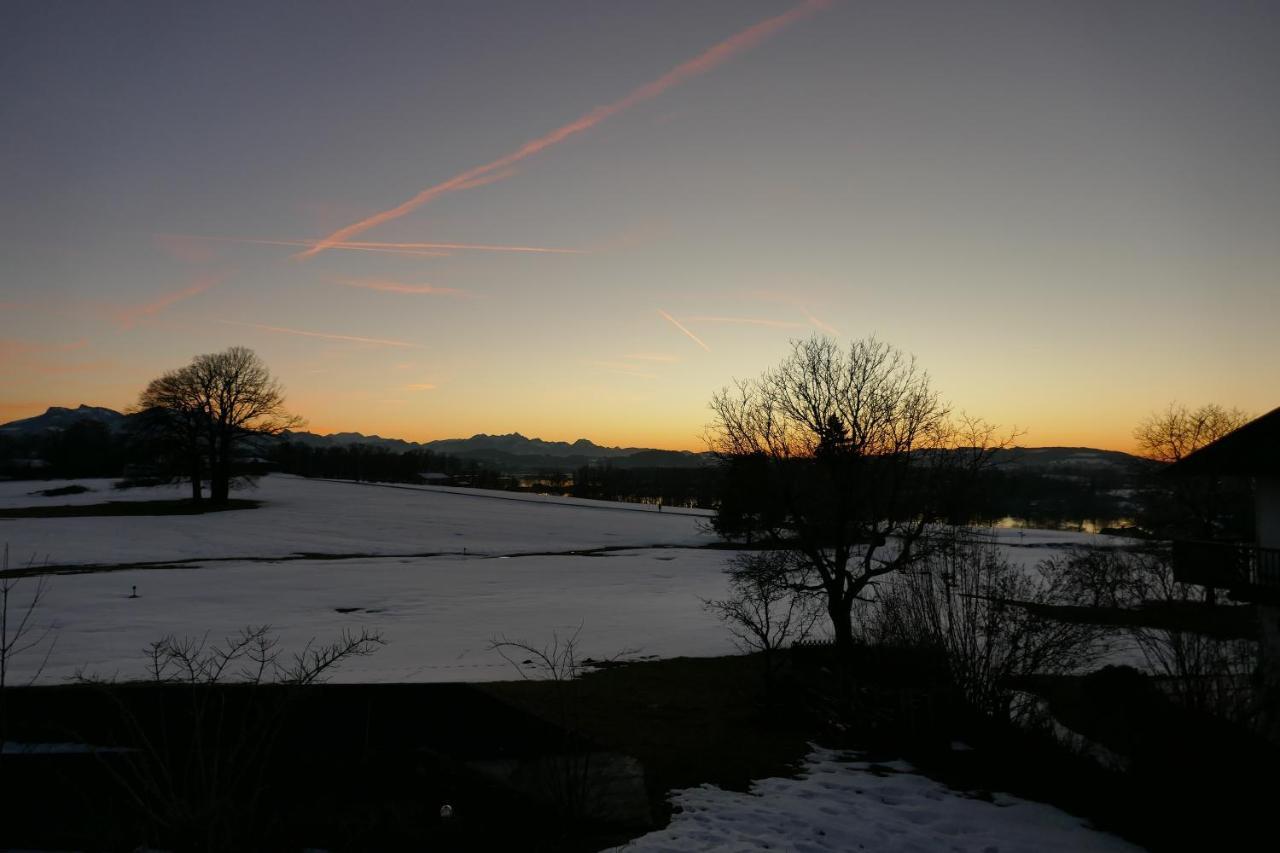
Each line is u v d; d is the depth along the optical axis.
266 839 7.35
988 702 13.98
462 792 9.72
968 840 9.70
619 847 9.16
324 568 49.31
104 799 8.59
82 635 26.81
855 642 22.53
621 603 38.19
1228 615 15.83
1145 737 11.59
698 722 15.73
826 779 12.20
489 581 45.91
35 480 118.81
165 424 77.88
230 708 11.65
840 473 25.72
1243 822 9.55
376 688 15.59
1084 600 19.88
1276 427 15.68
